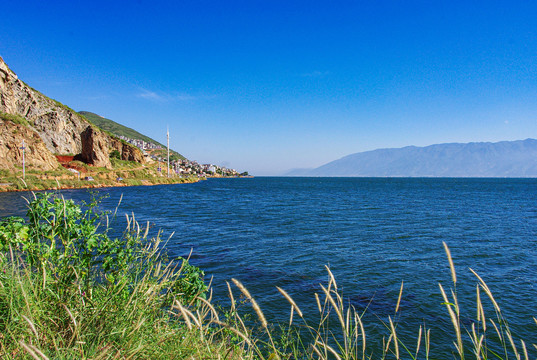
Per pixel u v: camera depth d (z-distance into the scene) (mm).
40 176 83250
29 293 3584
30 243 4113
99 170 119562
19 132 88750
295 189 112750
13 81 132250
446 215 39469
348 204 53812
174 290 5012
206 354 3506
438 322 10508
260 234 25188
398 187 137000
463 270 16203
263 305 11234
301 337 8648
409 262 17484
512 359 8438
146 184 130750
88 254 4430
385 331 9797
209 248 20016
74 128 152875
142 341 3504
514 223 33094
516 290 13523
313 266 16469
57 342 3219
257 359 4402
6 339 3111
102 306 3762
